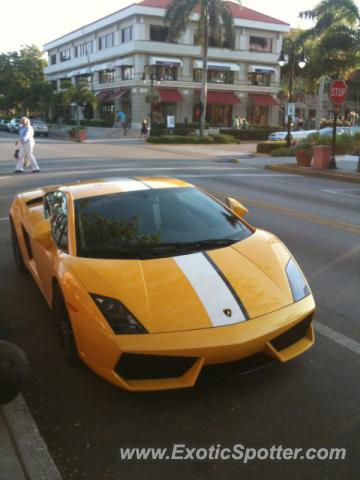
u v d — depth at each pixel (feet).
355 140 87.76
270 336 10.68
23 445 9.71
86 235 13.44
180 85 170.40
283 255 13.42
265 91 185.47
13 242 20.52
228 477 9.00
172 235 13.66
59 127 177.27
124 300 10.84
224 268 12.13
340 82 59.52
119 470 9.18
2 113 279.28
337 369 12.43
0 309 16.71
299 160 63.52
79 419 10.65
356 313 16.05
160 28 164.55
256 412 10.71
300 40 85.66
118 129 154.20
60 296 12.69
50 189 19.27
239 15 175.73
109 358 10.43
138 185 16.01
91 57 194.90
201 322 10.48
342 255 22.90
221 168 63.41
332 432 10.08
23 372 9.93
